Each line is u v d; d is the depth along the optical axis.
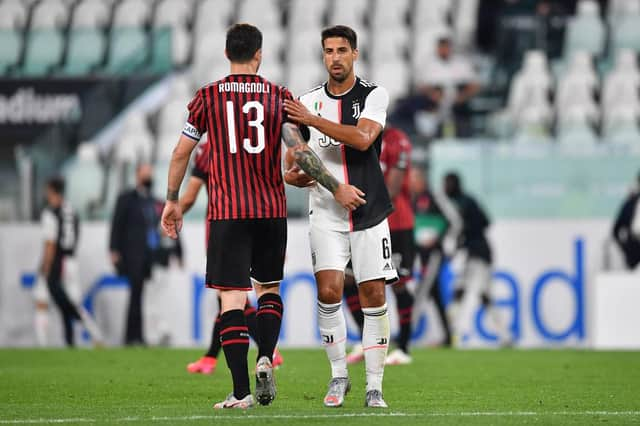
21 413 19.16
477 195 47.19
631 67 56.59
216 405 19.09
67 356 36.66
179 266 44.69
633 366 31.56
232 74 19.22
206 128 19.12
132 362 33.47
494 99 56.03
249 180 18.92
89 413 18.97
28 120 50.31
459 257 43.72
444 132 52.75
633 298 42.75
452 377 27.64
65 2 61.25
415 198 43.88
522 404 20.86
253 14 62.03
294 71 59.31
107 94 51.41
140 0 61.75
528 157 47.09
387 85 58.41
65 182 49.47
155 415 18.39
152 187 48.78
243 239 18.88
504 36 59.00
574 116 54.16
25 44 56.62
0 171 49.69
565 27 59.66
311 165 18.55
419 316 43.75
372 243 19.25
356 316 31.84
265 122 18.94
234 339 18.72
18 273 45.56
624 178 46.88
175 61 57.25
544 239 43.91
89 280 45.31
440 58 55.38
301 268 44.06
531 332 43.78
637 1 60.38
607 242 43.72
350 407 19.44
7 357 36.25
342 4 62.09
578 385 25.39
